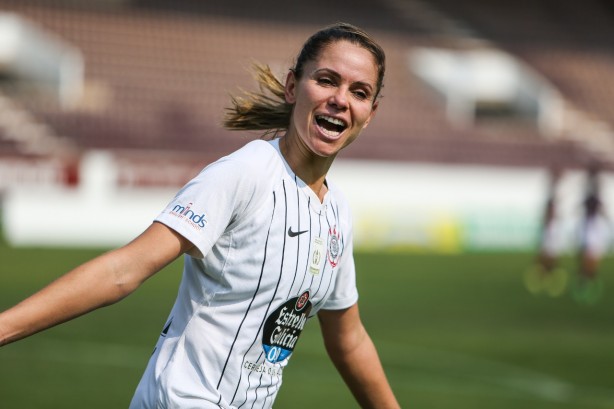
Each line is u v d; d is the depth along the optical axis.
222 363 9.05
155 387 9.04
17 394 24.06
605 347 33.94
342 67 8.73
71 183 59.50
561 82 93.62
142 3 87.12
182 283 9.21
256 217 8.74
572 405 25.19
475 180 68.44
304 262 9.17
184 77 80.69
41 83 78.19
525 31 99.69
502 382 27.73
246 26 88.38
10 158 58.25
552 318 40.72
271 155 9.04
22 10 81.25
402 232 66.62
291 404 23.95
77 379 26.11
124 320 35.72
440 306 42.62
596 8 106.38
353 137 9.09
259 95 9.81
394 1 98.25
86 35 81.06
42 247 56.59
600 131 88.69
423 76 87.56
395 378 27.81
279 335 9.40
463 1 100.62
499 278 53.84
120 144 72.62
